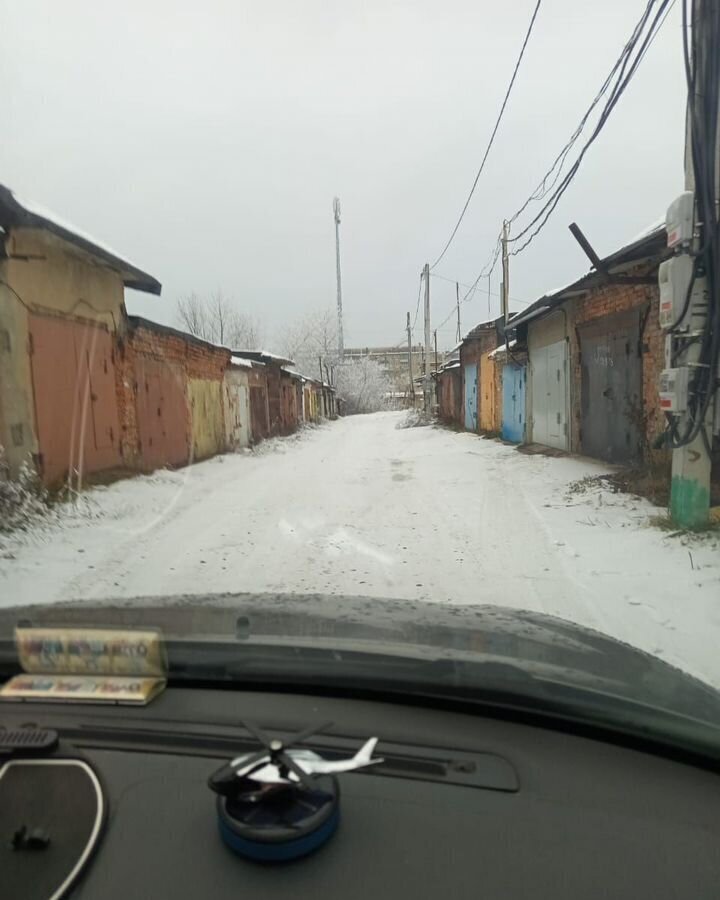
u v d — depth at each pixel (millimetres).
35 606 2633
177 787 1369
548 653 2059
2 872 1146
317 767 1293
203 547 6293
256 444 18672
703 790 1521
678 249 5820
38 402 7914
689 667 3463
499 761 1544
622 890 1200
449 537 6559
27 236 7676
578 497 8117
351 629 2234
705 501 5938
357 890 1140
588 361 11641
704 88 5469
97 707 1692
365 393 61750
